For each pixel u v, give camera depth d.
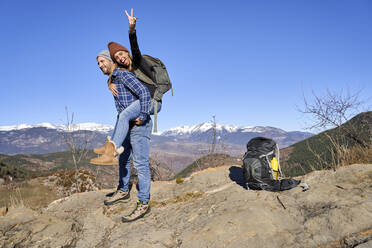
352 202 2.40
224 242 2.12
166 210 3.34
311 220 2.26
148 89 2.97
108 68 3.06
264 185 3.24
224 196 3.33
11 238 2.61
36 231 2.78
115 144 2.58
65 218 3.39
